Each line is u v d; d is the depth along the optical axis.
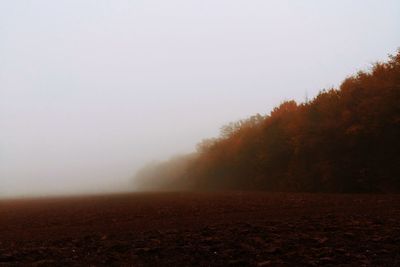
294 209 22.34
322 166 47.25
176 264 10.25
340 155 46.00
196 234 14.70
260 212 21.78
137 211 27.08
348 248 10.81
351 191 44.06
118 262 10.77
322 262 9.47
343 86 47.69
